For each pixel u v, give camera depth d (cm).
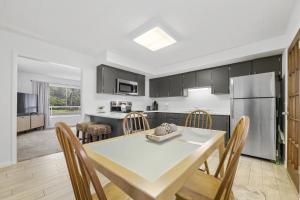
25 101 498
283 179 182
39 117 546
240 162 234
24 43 241
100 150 100
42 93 580
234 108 274
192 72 389
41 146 328
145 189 56
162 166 75
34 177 189
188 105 425
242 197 149
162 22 201
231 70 320
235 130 98
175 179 63
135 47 288
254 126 249
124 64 343
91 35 241
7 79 222
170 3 165
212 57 321
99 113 342
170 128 136
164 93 452
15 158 229
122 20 198
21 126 463
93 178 56
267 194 154
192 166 78
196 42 263
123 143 117
